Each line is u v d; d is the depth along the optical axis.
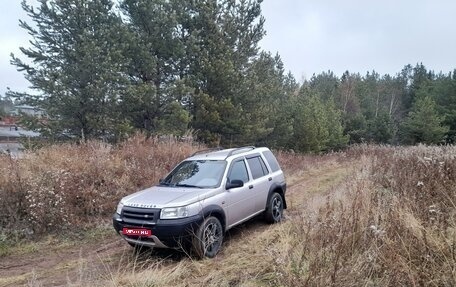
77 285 4.87
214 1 19.91
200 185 6.86
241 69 21.73
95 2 16.47
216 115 18.75
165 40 17.97
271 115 25.73
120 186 10.03
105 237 7.65
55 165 9.75
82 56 15.76
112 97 15.91
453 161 7.57
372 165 11.38
